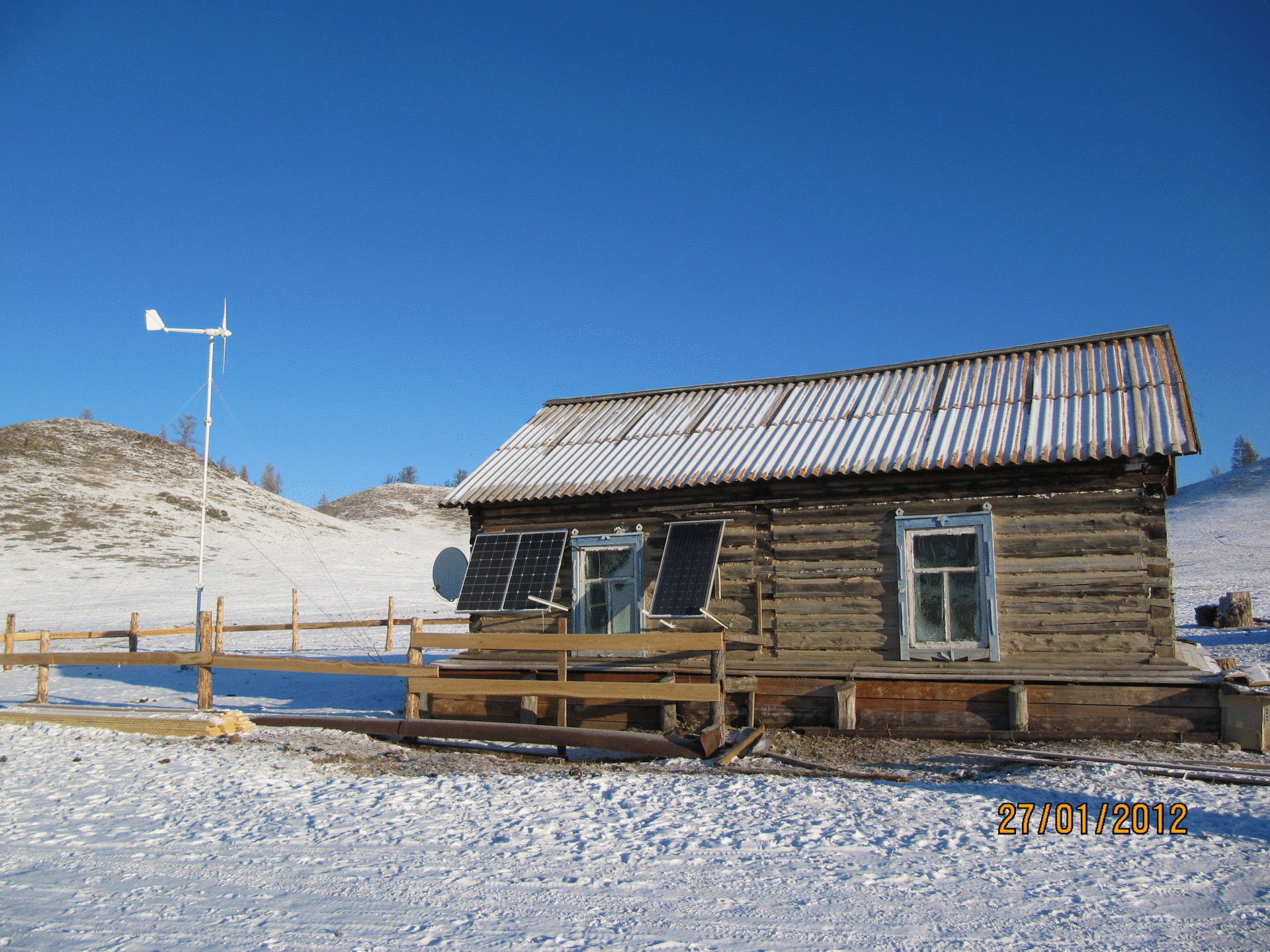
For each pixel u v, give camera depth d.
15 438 78.88
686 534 13.82
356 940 5.53
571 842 7.71
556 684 12.20
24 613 38.81
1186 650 12.83
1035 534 12.11
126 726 13.20
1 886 6.72
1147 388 12.91
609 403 18.42
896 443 13.37
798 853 7.28
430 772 11.12
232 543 64.81
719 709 11.75
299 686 19.98
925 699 12.08
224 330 24.42
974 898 6.18
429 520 109.69
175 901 6.32
